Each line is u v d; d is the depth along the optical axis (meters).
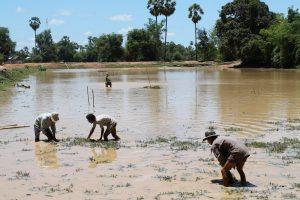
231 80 51.53
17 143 16.52
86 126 20.38
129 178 11.69
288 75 59.72
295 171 12.20
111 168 12.77
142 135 17.94
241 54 88.06
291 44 79.88
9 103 30.64
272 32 83.38
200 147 15.48
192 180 11.42
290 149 15.00
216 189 10.59
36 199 10.05
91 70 93.19
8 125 20.59
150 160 13.67
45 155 14.52
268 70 76.31
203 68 92.50
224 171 10.74
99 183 11.26
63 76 69.50
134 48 123.44
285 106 26.38
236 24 92.50
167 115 23.42
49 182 11.42
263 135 17.56
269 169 12.41
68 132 18.89
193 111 24.81
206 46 126.12
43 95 36.44
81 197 10.15
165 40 124.12
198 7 125.00
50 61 134.50
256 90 37.25
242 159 10.67
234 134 17.86
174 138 17.23
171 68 95.75
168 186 10.91
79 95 35.88
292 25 80.00
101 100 31.53
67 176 11.98
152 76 64.50
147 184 11.11
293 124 20.00
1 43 118.62
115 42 126.44
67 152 14.91
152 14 124.31
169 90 38.94
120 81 53.12
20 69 84.50
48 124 16.75
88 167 12.91
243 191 10.40
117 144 16.09
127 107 27.16
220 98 31.39
